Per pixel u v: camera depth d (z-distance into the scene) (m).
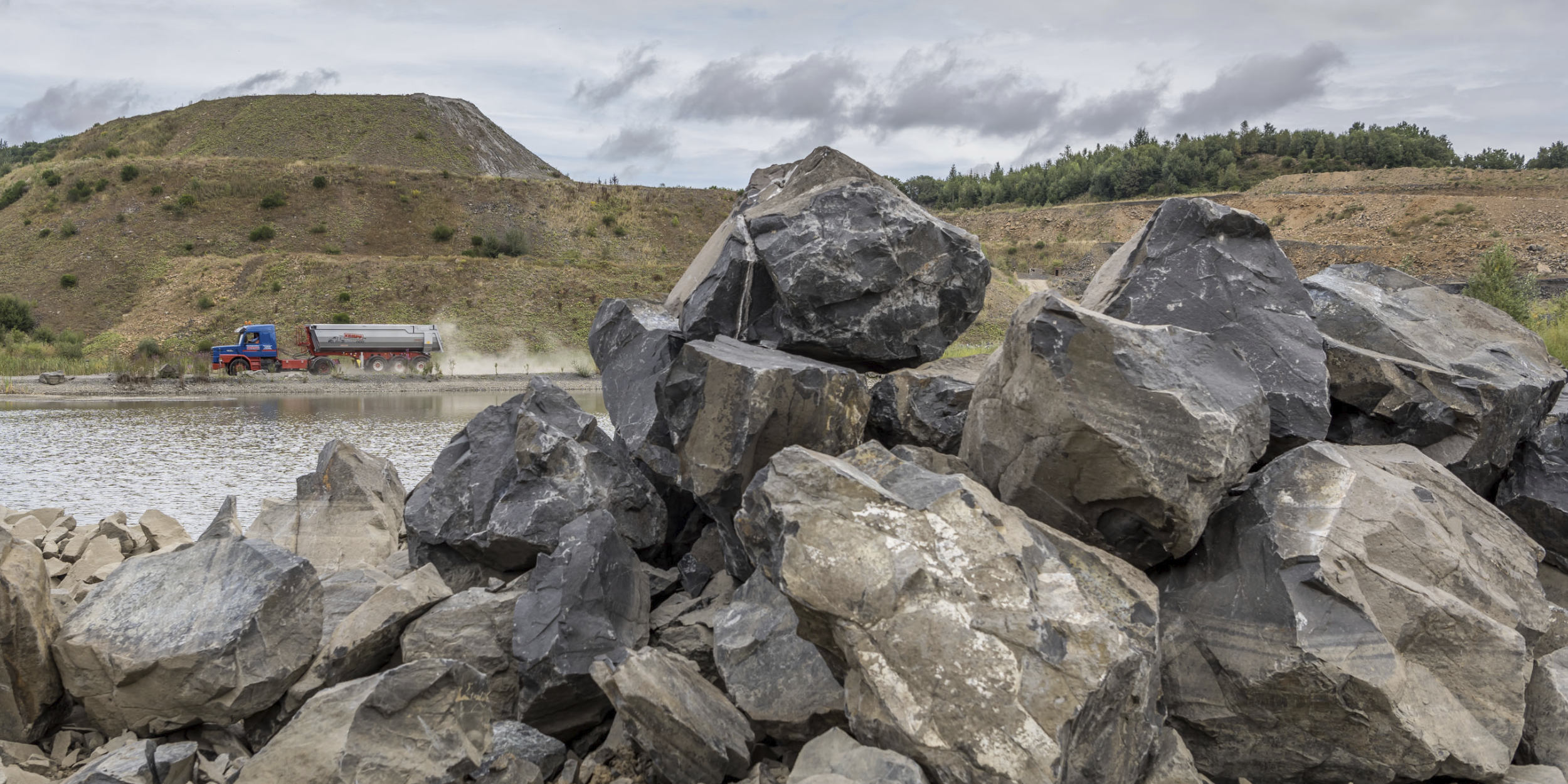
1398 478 5.19
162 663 4.82
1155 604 4.36
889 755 3.55
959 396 6.45
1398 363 6.12
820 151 7.52
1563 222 83.81
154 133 101.62
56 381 35.56
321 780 4.04
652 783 4.69
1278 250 6.31
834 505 4.09
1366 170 123.12
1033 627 3.73
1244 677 4.33
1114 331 4.48
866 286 6.57
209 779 4.50
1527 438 6.60
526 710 5.08
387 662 5.61
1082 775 3.69
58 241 60.91
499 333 48.69
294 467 16.86
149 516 9.14
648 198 78.62
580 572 5.41
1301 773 4.41
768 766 4.46
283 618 5.16
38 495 13.80
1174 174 137.50
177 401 31.16
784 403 5.34
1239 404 4.63
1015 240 121.31
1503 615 4.58
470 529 6.75
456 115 112.44
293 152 97.62
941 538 4.00
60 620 5.34
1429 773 4.14
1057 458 4.58
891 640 3.76
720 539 6.69
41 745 5.05
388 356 41.69
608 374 7.22
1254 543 4.61
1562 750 4.48
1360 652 4.16
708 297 6.79
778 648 4.82
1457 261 77.50
